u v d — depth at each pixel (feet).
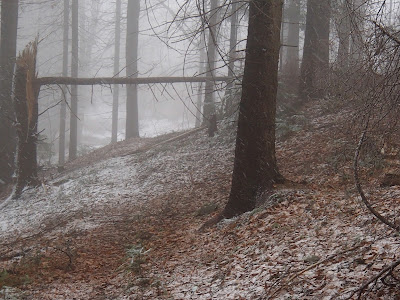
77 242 38.63
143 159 65.10
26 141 59.47
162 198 47.83
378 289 18.24
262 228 29.94
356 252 21.95
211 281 24.73
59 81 57.98
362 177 33.65
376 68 19.16
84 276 30.66
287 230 28.12
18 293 26.99
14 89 58.65
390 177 30.94
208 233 33.81
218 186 47.47
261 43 32.99
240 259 26.43
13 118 67.56
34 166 60.54
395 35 18.66
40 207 53.52
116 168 63.98
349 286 19.19
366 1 21.21
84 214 46.83
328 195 31.83
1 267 33.37
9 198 59.52
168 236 36.45
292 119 54.34
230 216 35.04
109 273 30.78
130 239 38.01
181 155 61.00
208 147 61.05
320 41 49.80
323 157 42.45
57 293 27.45
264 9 32.60
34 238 42.37
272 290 21.15
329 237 25.09
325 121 50.65
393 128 19.69
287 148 48.91
